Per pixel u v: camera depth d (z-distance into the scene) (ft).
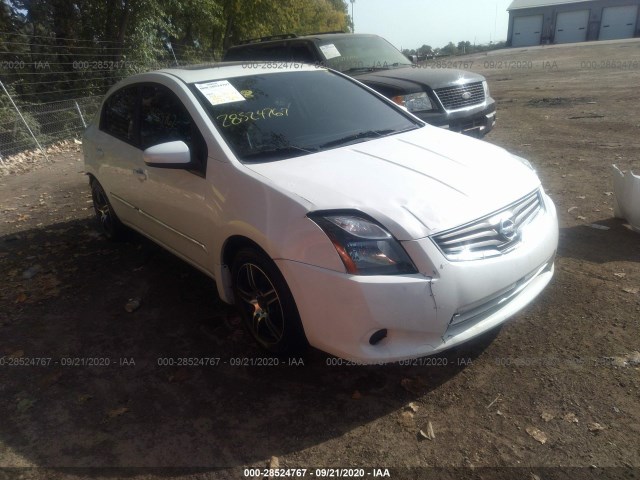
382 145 11.43
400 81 23.12
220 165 10.59
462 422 8.69
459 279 8.56
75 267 15.76
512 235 9.33
